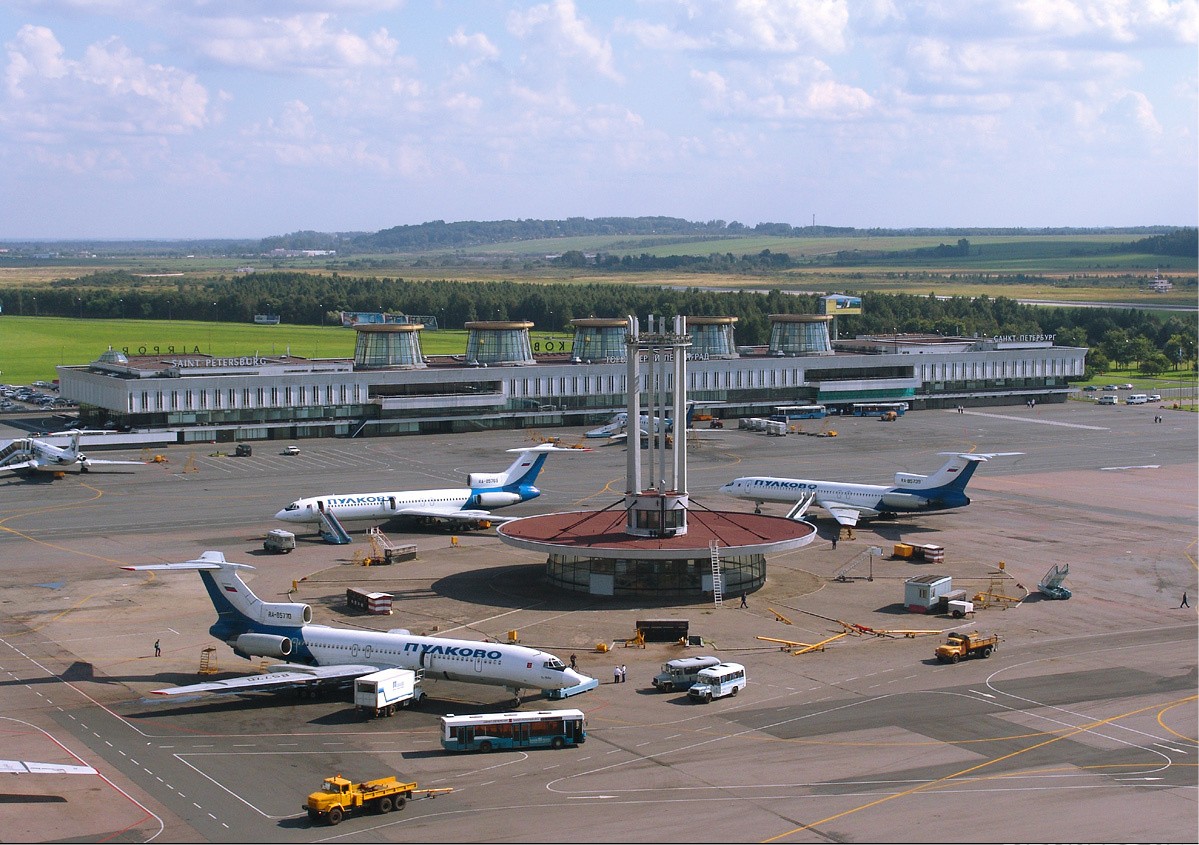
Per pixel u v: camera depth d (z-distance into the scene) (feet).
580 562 481.46
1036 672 385.70
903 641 420.77
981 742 324.19
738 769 304.71
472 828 269.85
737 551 469.98
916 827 271.08
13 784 293.02
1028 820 274.77
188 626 433.48
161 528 593.01
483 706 353.92
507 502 617.21
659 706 353.31
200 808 280.31
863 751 317.22
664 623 417.69
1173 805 283.59
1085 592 487.61
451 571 519.19
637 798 286.66
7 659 393.09
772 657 401.90
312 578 503.61
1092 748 320.09
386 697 343.67
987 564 534.78
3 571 505.66
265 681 342.44
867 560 542.98
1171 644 417.49
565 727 320.50
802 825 271.69
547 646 411.95
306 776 300.20
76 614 445.78
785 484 629.92
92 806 280.72
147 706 351.25
